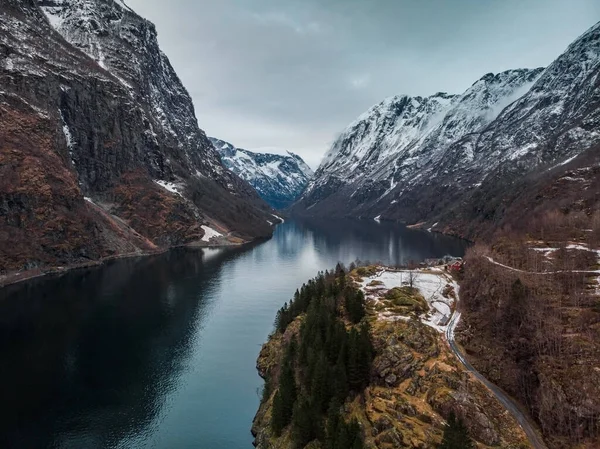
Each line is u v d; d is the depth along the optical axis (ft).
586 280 258.37
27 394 278.26
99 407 265.54
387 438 185.16
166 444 233.35
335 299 318.45
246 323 405.39
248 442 235.81
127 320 409.08
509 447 178.50
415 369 223.92
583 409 177.68
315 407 211.82
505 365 217.56
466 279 340.59
